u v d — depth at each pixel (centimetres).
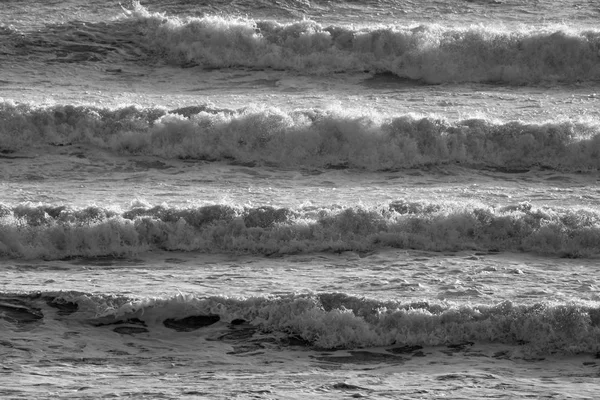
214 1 9219
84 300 3331
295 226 4159
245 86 7425
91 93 7006
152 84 7431
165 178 5297
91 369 2858
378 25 8262
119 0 9150
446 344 3091
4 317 3238
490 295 3469
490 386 2695
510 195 4928
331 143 5619
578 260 4003
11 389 2642
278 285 3606
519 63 7631
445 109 6550
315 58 7831
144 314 3278
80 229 4112
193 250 4138
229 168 5503
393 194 4916
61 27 8244
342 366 2916
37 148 5759
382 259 3981
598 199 4875
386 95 7050
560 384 2725
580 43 7650
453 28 7950
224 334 3169
